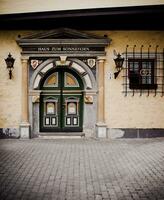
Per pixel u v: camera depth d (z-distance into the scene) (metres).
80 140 12.14
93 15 11.53
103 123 12.26
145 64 12.34
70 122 12.71
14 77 12.25
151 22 12.07
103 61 12.18
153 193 6.34
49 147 10.76
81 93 12.66
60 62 12.22
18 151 10.04
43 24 12.14
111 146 10.97
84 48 12.12
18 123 12.32
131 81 12.33
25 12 11.66
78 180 7.16
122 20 12.02
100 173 7.71
